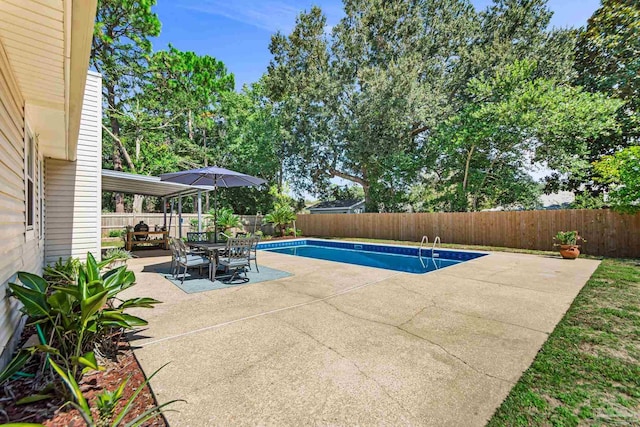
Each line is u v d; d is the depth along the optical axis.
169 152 19.88
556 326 3.39
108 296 2.92
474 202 17.31
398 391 2.16
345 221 16.66
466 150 16.34
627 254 8.83
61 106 3.48
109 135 18.05
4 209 2.56
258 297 4.62
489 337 3.11
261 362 2.58
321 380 2.30
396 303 4.29
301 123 19.94
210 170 6.45
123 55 16.86
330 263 7.93
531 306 4.14
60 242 6.39
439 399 2.07
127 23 16.12
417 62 16.58
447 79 17.62
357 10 18.78
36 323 2.50
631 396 2.10
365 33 18.61
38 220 4.85
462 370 2.45
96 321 2.56
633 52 14.38
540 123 12.68
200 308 4.07
